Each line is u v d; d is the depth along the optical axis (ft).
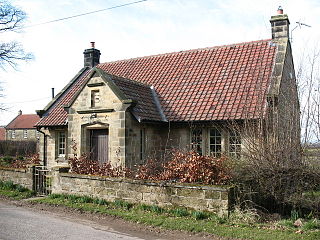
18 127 199.82
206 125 46.75
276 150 31.99
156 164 40.86
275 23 54.85
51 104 66.85
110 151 44.93
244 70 51.13
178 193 32.58
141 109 46.47
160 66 61.87
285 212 31.96
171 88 54.03
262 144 32.91
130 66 66.80
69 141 49.83
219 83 50.78
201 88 51.37
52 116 63.05
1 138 208.74
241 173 31.99
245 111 40.65
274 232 26.40
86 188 39.04
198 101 48.98
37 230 27.48
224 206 30.09
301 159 32.07
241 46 57.21
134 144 45.19
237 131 40.88
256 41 56.80
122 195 36.09
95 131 48.85
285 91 40.60
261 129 34.17
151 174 37.78
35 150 124.77
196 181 32.71
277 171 31.27
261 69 49.60
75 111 49.24
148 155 47.34
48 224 29.58
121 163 43.50
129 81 51.21
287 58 53.01
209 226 28.14
